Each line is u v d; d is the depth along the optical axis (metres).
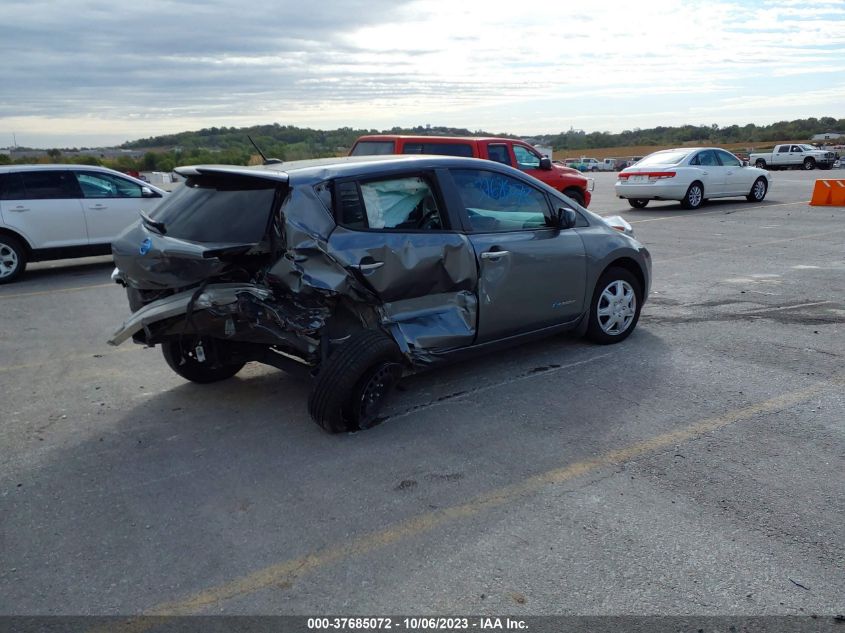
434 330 4.81
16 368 6.27
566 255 5.59
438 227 4.88
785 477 3.87
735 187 18.78
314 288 4.18
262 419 4.92
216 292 4.21
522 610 2.86
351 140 25.92
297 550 3.33
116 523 3.62
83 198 11.29
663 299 8.05
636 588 2.97
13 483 4.09
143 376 5.96
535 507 3.63
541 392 5.20
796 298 7.92
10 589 3.10
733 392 5.12
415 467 4.12
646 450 4.24
